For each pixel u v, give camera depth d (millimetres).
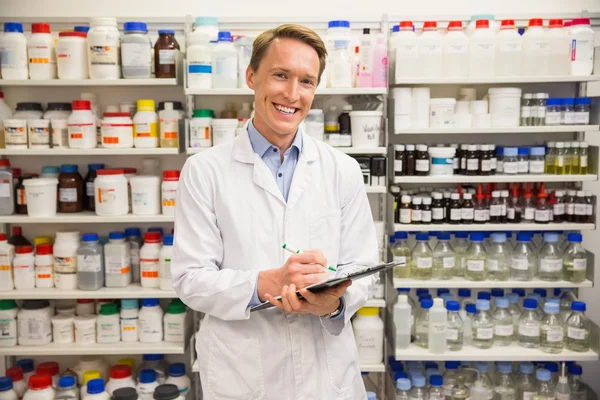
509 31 2426
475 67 2418
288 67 1264
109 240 2568
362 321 2498
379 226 2564
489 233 2551
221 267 1419
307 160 1451
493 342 2549
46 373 2459
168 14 2656
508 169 2479
